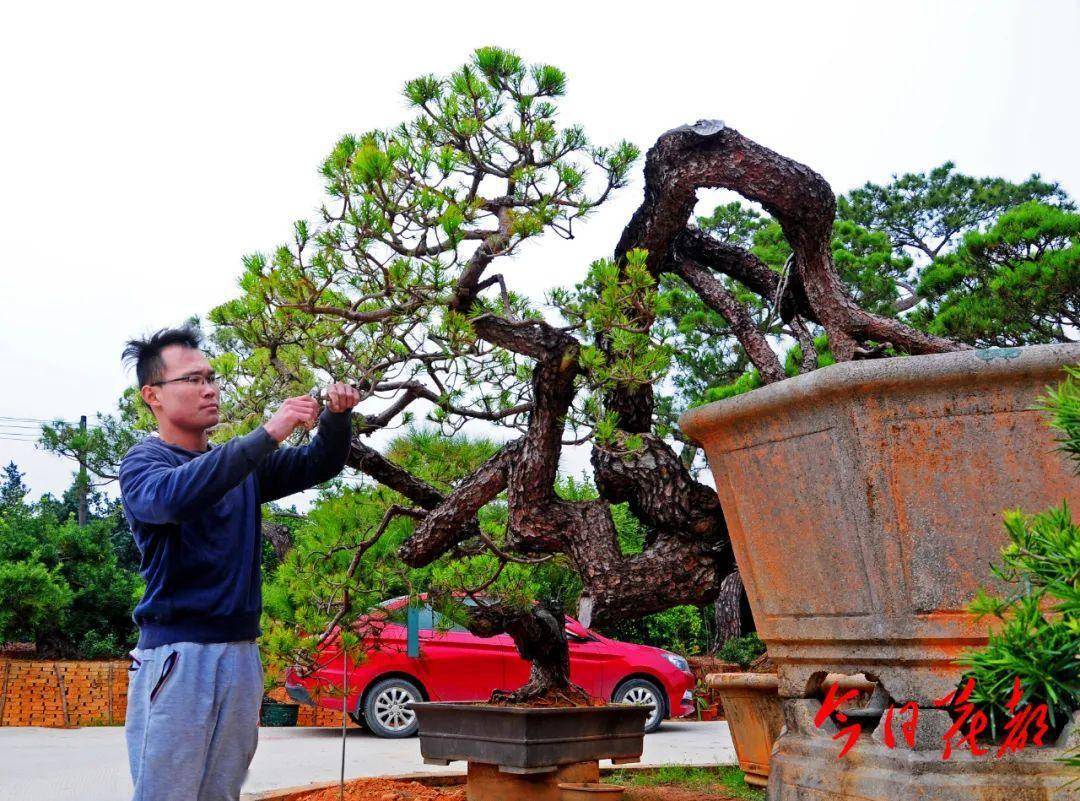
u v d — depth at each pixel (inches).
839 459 99.5
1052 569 61.9
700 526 156.6
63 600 499.5
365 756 303.7
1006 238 367.9
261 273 142.9
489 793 179.3
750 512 115.4
